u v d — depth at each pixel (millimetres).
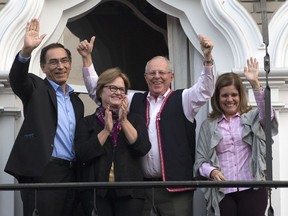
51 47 8281
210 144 8203
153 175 8281
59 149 8125
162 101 8430
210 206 8125
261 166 8070
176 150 8289
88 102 9273
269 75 8695
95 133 8078
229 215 8094
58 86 8266
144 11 9383
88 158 8000
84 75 8445
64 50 8297
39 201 8000
